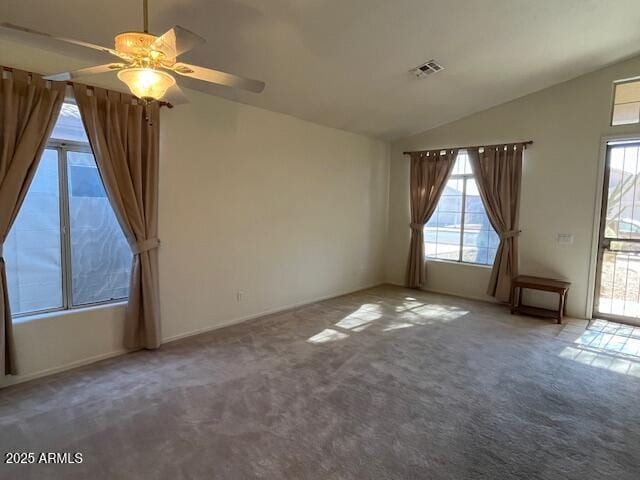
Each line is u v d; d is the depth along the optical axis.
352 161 5.92
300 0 2.74
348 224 5.95
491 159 5.36
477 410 2.61
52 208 3.16
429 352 3.62
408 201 6.47
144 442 2.21
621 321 4.62
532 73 4.48
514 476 1.99
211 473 1.97
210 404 2.64
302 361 3.38
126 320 3.47
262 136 4.58
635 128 4.38
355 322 4.52
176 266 3.83
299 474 1.98
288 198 4.96
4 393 2.75
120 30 2.77
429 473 2.00
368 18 3.05
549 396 2.81
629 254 4.56
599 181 4.62
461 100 5.07
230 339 3.91
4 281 2.74
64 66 2.99
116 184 3.26
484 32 3.46
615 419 2.52
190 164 3.87
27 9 2.49
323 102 4.61
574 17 3.39
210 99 4.02
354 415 2.53
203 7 2.69
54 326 3.09
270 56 3.44
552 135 4.93
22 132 2.76
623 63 4.40
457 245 5.99
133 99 3.34
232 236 4.33
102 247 3.46
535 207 5.11
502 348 3.74
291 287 5.13
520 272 5.27
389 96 4.67
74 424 2.38
